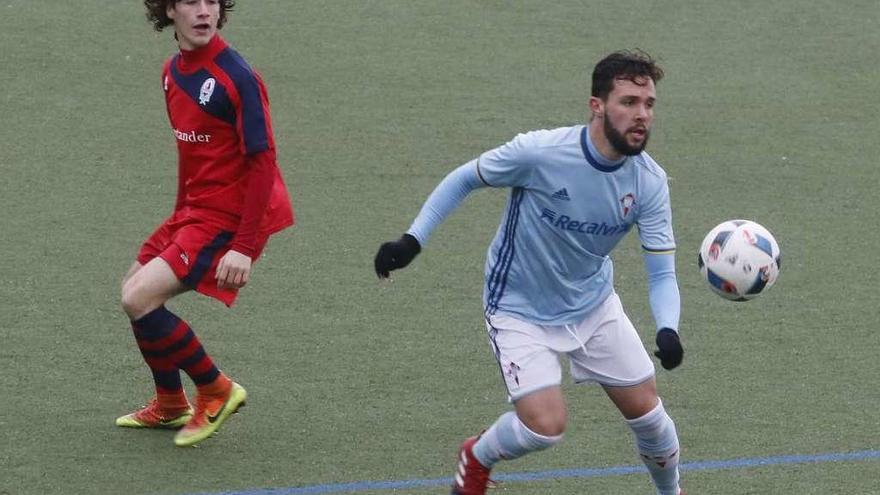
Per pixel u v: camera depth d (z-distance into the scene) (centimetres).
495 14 4597
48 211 3219
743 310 2827
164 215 3231
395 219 3250
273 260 3006
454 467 2144
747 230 1933
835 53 4416
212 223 2139
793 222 3309
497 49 4338
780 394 2442
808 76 4250
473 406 2369
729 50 4403
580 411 2358
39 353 2534
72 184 3381
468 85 4088
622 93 1744
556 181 1806
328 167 3541
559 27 4509
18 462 2125
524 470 2138
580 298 1884
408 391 2423
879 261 3092
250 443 2219
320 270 2964
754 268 1911
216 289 2159
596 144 1794
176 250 2133
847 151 3759
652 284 1856
